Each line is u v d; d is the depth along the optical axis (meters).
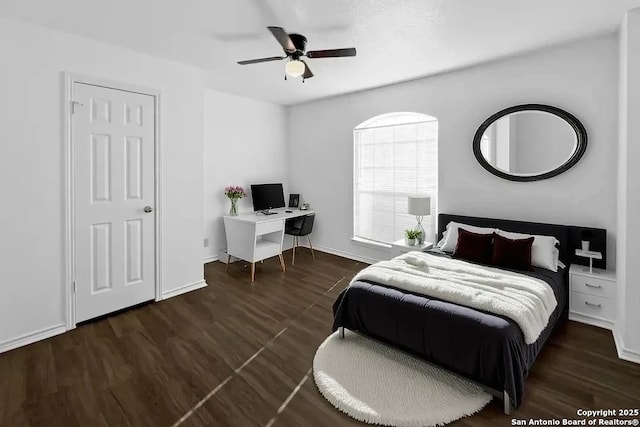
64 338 2.47
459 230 3.17
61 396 1.82
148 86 2.98
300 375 2.04
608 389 1.87
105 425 1.62
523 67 3.04
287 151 5.46
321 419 1.67
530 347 1.90
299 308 3.05
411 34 2.57
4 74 2.21
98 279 2.76
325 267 4.34
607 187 2.70
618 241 2.45
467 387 1.88
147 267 3.09
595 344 2.34
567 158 2.85
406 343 2.04
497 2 2.10
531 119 3.01
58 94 2.46
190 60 3.13
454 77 3.50
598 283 2.57
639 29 2.09
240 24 2.39
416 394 1.82
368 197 4.55
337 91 4.35
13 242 2.30
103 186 2.74
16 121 2.28
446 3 2.11
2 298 2.27
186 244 3.40
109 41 2.67
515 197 3.18
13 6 2.09
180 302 3.17
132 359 2.20
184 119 3.29
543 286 2.26
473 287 2.16
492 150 3.25
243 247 4.07
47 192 2.44
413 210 3.61
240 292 3.45
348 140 4.62
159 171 3.10
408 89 3.88
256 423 1.64
